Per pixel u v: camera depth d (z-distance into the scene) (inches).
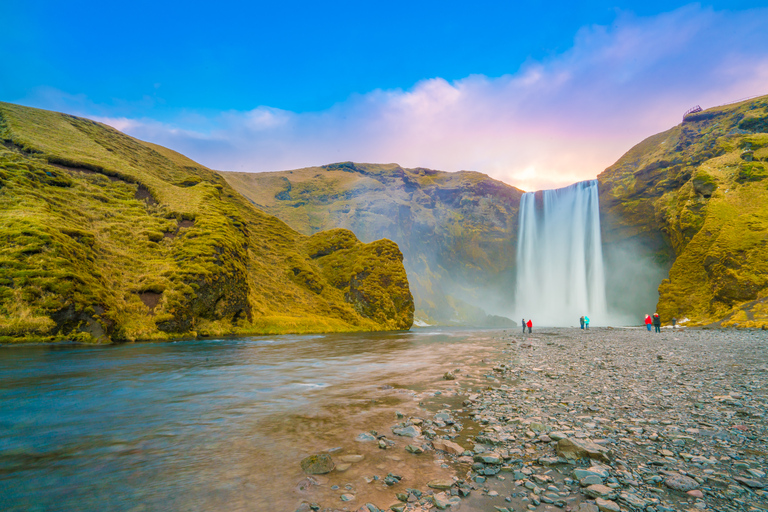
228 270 2118.6
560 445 234.2
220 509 163.2
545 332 2079.2
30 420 324.8
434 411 353.7
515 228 7273.6
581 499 170.4
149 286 1692.9
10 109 2933.1
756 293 2132.1
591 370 585.6
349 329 2938.0
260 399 416.5
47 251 1352.1
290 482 195.5
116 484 191.3
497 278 6988.2
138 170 2952.8
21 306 1171.3
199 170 4478.3
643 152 4867.1
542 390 436.8
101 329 1337.4
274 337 1833.2
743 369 561.9
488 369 633.0
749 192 2755.9
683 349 896.9
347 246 4252.0
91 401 404.8
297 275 3550.7
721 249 2442.2
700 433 261.4
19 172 1884.8
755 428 269.4
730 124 3786.9
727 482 182.4
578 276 5383.9
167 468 215.2
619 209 4532.5
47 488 185.9
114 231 1969.7
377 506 167.0
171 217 2362.2
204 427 304.8
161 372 629.9
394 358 857.5
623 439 253.1
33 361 753.0
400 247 6486.2
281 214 6830.7
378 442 263.3
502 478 197.5
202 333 1787.6
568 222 5698.8
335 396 432.1
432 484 189.9
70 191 2082.9
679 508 157.0
